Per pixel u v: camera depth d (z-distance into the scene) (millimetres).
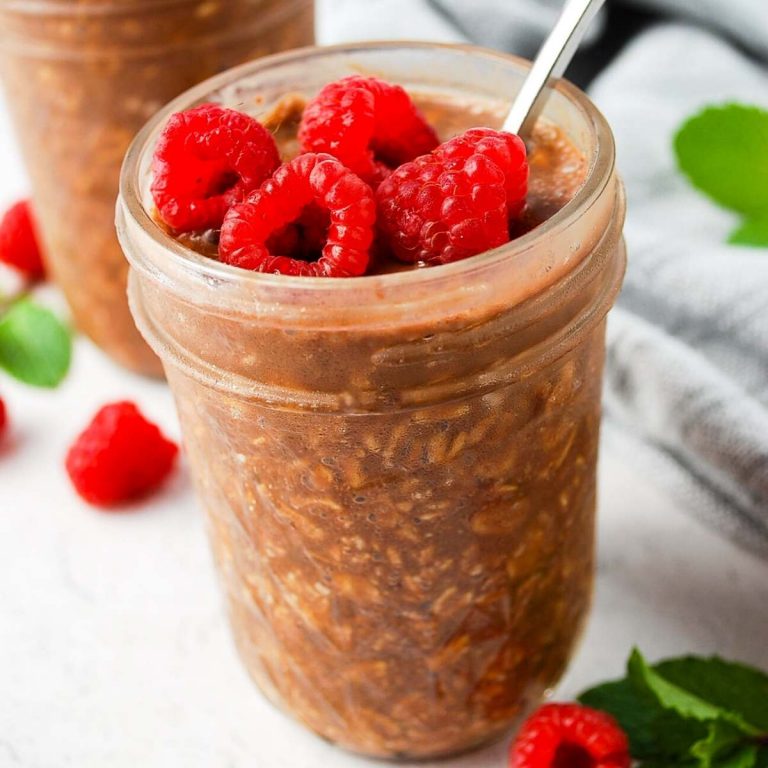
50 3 423
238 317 343
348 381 345
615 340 440
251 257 347
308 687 390
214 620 423
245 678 413
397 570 367
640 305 449
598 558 429
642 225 465
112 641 420
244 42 434
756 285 442
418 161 353
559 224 344
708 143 434
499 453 358
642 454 442
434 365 344
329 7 536
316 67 390
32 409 472
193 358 356
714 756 377
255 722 405
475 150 351
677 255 449
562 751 389
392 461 354
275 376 348
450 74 389
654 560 428
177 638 420
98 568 435
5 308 499
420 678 383
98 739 403
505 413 354
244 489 368
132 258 357
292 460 357
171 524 444
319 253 359
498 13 514
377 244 355
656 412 436
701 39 510
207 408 361
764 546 425
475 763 398
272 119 389
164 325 361
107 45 426
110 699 410
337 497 359
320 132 361
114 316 468
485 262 338
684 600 419
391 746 393
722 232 469
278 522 367
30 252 504
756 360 438
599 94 506
